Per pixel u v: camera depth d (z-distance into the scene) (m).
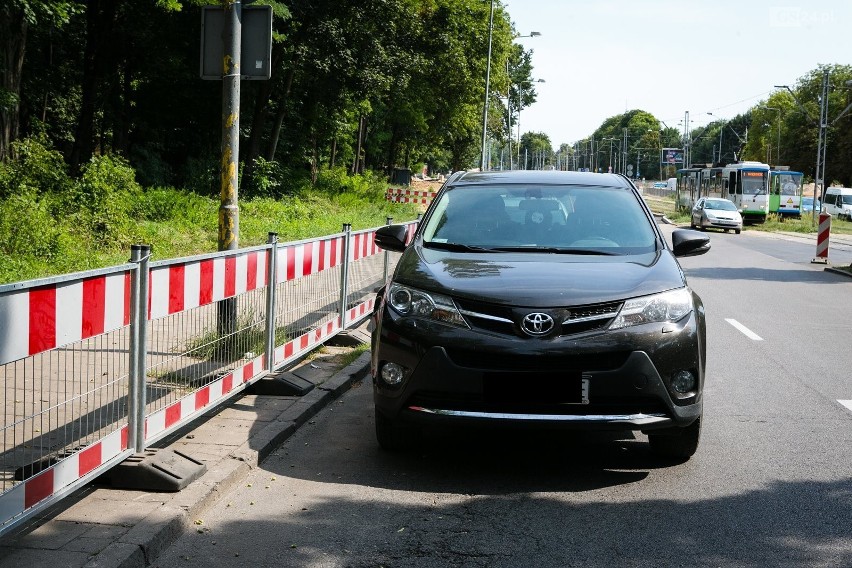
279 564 3.92
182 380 5.54
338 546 4.13
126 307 4.67
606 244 6.17
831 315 12.98
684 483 5.17
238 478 5.12
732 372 8.64
